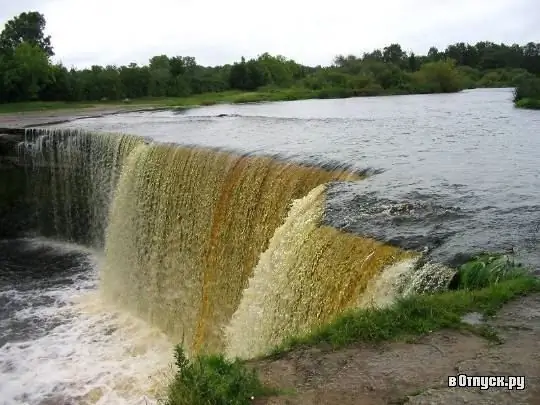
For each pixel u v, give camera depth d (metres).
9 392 12.63
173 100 61.06
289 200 13.54
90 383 13.02
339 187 12.27
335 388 5.38
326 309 9.29
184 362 5.84
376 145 18.41
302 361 5.91
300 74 98.56
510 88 74.81
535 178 13.09
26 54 55.31
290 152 16.30
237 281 14.55
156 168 18.44
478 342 5.89
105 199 24.00
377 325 6.36
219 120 30.31
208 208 16.19
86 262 22.88
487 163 15.02
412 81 71.44
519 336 5.94
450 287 7.66
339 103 50.38
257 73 79.75
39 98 57.28
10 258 23.36
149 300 17.77
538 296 6.84
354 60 100.44
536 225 9.63
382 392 5.23
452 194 11.63
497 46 99.62
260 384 5.49
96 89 60.72
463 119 27.83
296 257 10.18
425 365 5.57
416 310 6.55
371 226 9.75
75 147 24.94
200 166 16.66
